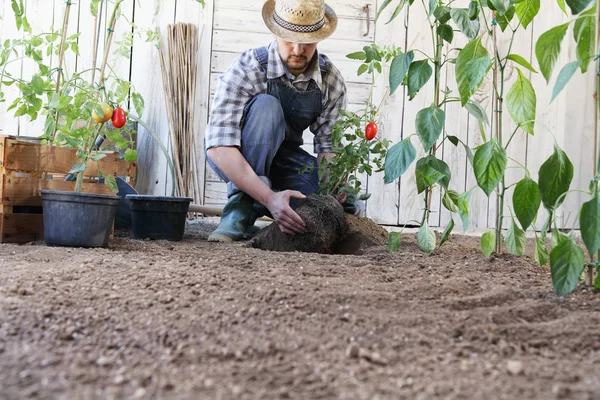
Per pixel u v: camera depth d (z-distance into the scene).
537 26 4.94
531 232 4.73
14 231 2.69
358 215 3.48
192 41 4.76
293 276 1.92
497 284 1.93
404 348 1.32
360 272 2.08
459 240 3.71
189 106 4.73
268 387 1.10
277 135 3.13
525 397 1.06
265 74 3.12
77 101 2.72
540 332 1.44
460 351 1.30
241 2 4.81
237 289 1.71
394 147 2.22
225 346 1.29
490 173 1.95
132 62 4.81
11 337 1.31
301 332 1.39
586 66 1.71
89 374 1.13
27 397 1.03
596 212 1.60
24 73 4.75
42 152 2.73
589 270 1.91
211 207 3.87
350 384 1.11
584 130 5.00
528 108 2.06
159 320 1.44
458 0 4.93
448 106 4.90
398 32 4.86
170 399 1.04
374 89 4.84
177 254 2.43
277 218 2.86
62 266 1.98
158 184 4.77
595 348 1.36
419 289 1.81
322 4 2.92
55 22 4.75
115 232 3.55
